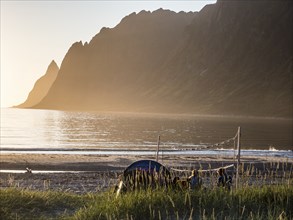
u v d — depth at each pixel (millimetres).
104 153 51344
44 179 28172
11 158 41344
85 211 11461
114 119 193000
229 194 11766
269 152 54125
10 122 149125
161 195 11578
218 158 43875
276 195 11883
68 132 98375
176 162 39438
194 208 11008
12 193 13258
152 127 123938
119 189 13836
